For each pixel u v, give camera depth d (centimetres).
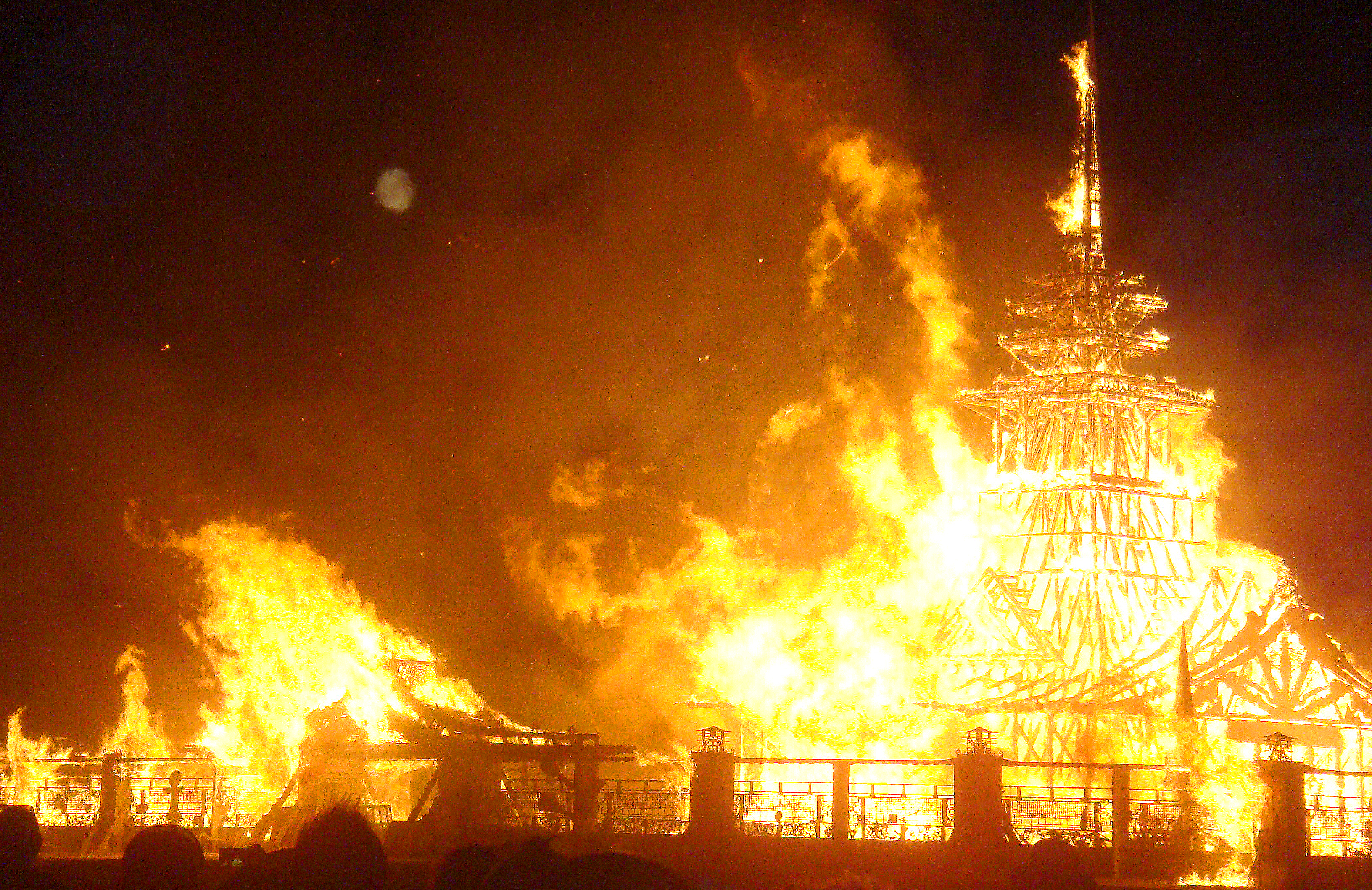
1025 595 4494
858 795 3450
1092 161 5053
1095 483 4628
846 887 1082
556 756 3416
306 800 3619
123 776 3753
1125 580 4538
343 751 3606
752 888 3108
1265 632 3994
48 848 3728
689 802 3394
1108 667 4100
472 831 3300
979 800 3212
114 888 2966
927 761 3412
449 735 3506
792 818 3494
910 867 3173
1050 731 4047
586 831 3378
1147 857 3259
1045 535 4644
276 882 1048
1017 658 4234
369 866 924
